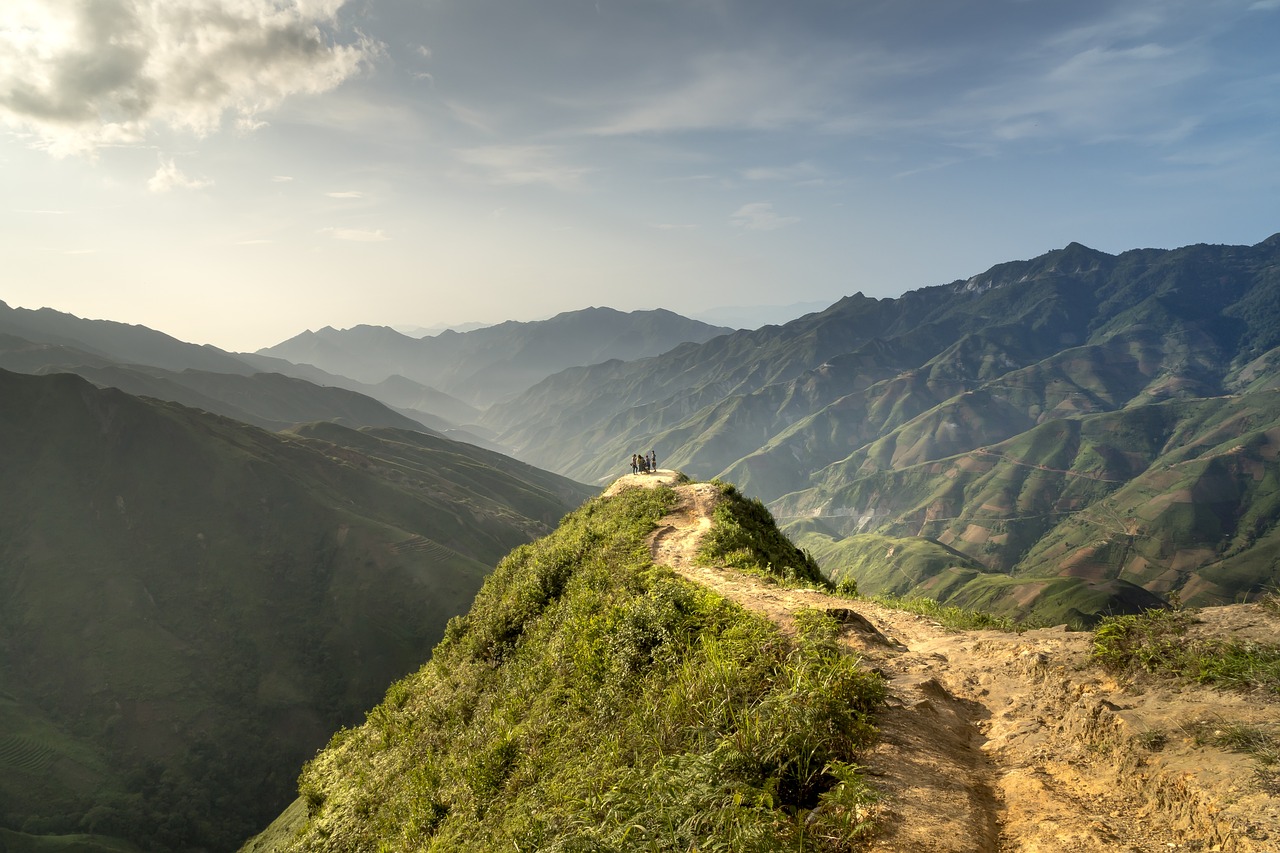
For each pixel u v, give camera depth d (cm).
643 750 980
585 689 1392
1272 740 579
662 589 1544
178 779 15112
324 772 2528
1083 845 570
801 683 901
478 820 1263
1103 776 674
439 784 1572
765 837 627
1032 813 646
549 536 3488
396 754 2064
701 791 734
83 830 13275
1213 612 855
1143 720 697
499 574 3189
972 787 719
